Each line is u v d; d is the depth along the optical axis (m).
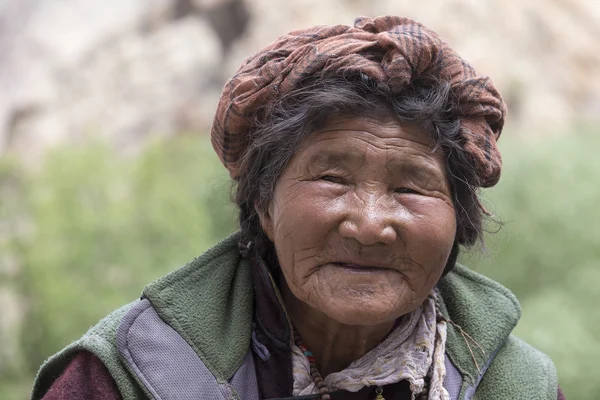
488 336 1.48
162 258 7.01
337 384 1.36
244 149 1.37
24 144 11.14
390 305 1.25
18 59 11.98
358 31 1.29
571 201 7.63
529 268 7.41
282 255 1.30
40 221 7.00
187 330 1.31
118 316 1.37
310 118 1.24
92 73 11.94
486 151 1.31
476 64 12.58
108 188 7.48
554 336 6.38
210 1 12.72
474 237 1.43
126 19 12.52
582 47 13.76
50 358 1.35
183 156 8.27
